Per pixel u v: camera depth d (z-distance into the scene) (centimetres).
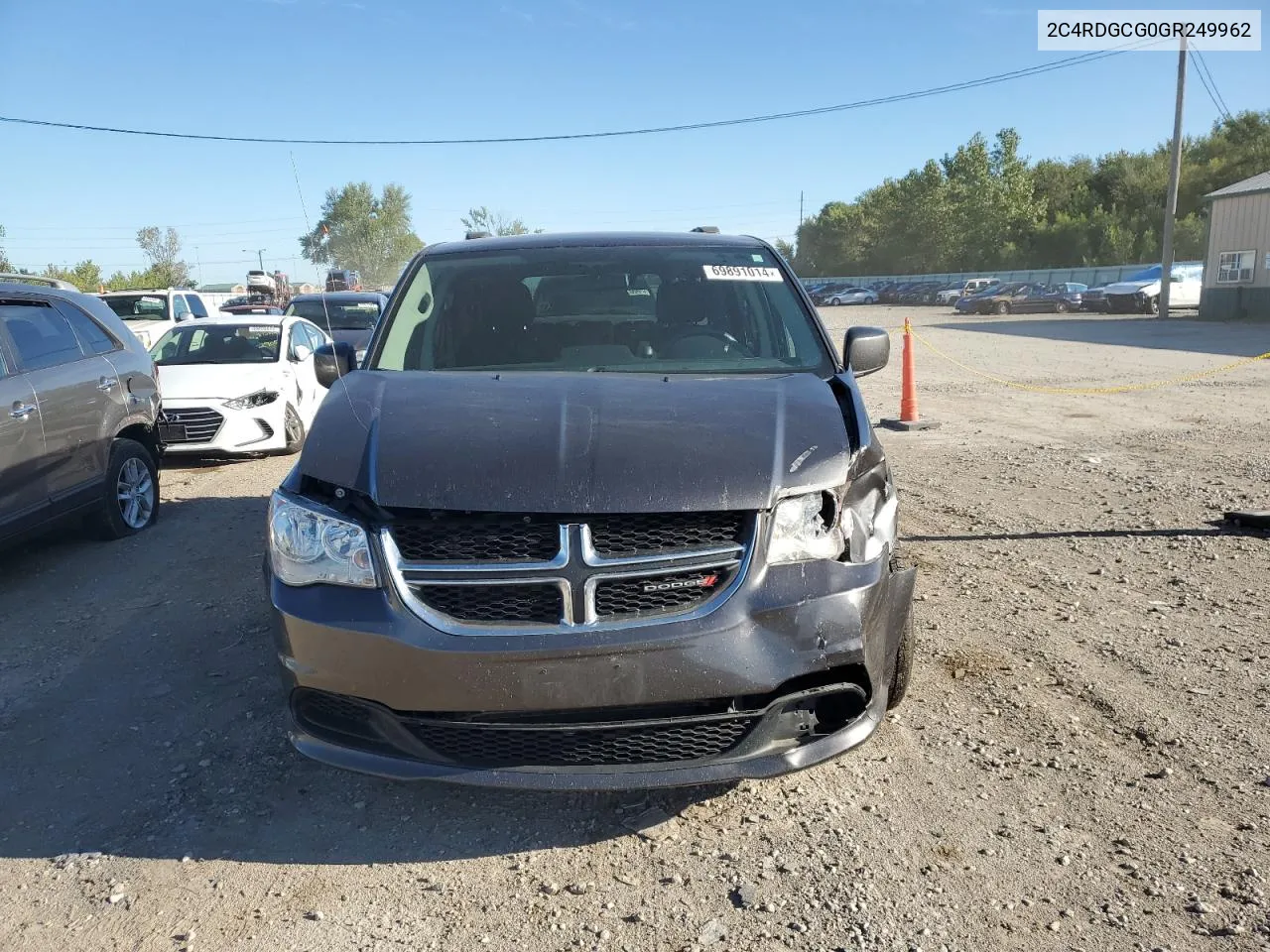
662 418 321
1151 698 390
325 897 281
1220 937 253
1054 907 267
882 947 253
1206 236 3356
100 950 262
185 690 423
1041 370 1712
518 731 286
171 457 1028
